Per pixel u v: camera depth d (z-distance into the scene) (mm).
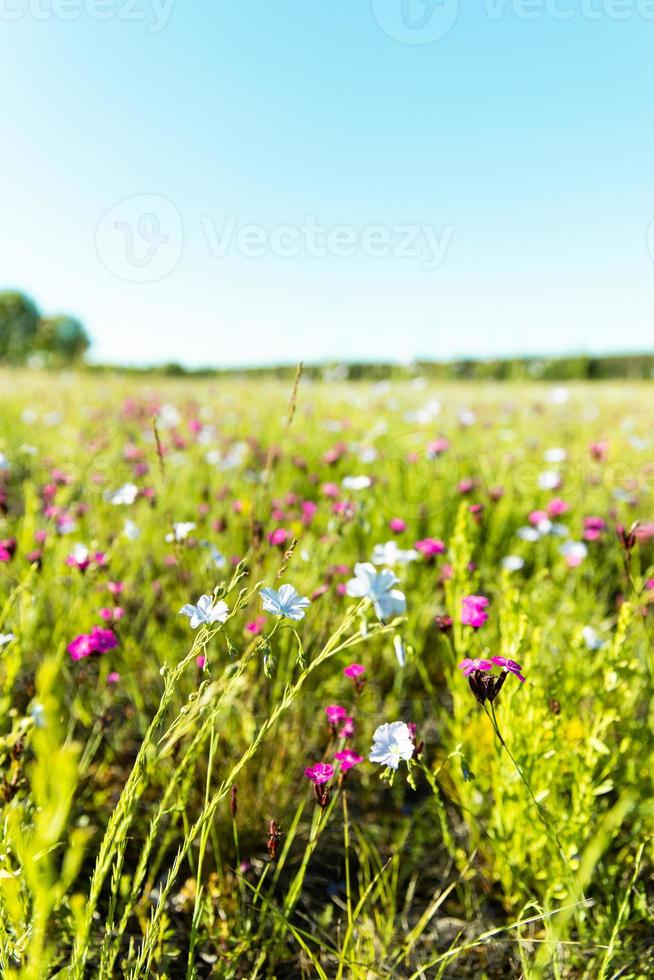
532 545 1176
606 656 626
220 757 684
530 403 2438
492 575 1073
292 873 641
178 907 590
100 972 435
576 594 997
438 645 926
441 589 925
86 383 3268
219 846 653
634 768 622
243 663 442
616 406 2510
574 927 565
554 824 551
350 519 800
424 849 671
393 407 2217
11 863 473
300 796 712
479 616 573
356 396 2516
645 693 715
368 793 733
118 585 775
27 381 3209
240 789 667
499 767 599
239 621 811
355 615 456
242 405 2330
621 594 1067
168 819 662
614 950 519
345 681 809
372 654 896
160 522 1081
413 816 696
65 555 872
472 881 628
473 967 549
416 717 828
